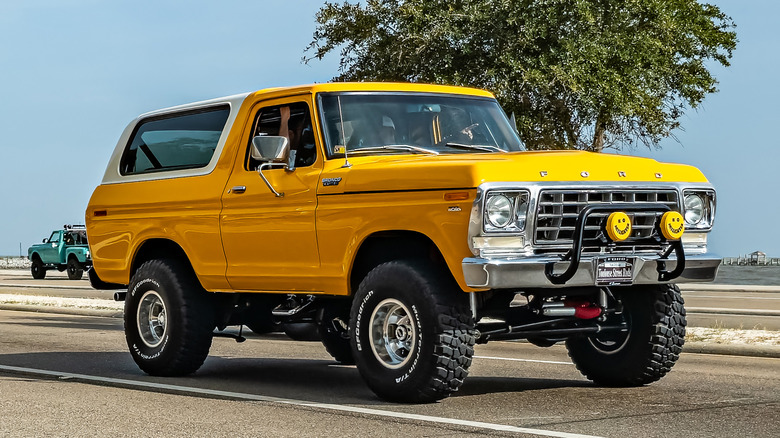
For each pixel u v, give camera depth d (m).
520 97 22.36
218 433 6.93
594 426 7.07
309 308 9.47
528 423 7.21
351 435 6.81
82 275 43.69
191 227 9.78
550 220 7.76
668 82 26.58
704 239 8.59
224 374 10.46
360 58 24.84
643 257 8.09
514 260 7.56
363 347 8.20
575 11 22.05
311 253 8.67
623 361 9.04
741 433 6.83
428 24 22.59
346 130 8.80
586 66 21.92
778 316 18.77
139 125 10.78
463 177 7.56
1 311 20.83
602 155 8.41
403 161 8.20
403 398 8.04
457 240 7.56
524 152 8.49
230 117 9.67
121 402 8.38
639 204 8.05
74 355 12.16
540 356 12.17
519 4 22.02
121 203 10.62
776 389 9.00
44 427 7.20
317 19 25.00
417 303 7.84
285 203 8.88
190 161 10.03
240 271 9.35
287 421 7.38
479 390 8.98
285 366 11.29
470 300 7.89
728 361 11.42
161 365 10.09
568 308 8.38
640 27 24.11
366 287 8.16
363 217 8.18
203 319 10.00
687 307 20.20
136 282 10.31
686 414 7.60
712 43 31.81
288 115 9.13
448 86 9.56
